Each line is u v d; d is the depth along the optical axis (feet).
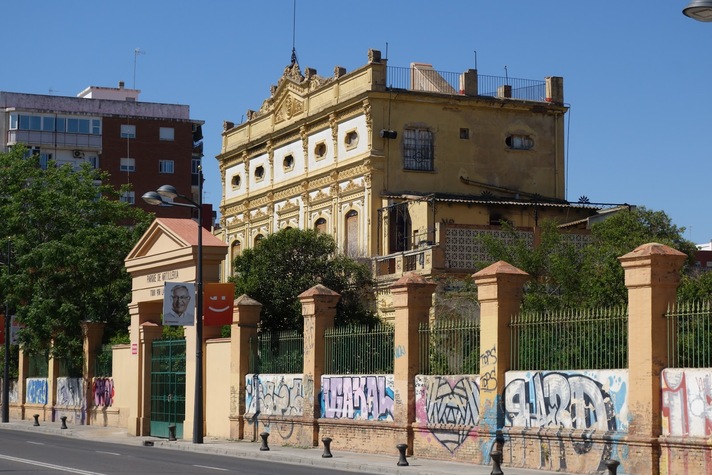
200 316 112.68
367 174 156.04
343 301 135.64
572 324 78.84
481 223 151.84
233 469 80.38
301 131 173.17
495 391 83.35
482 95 164.55
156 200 110.73
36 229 166.91
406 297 93.30
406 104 158.51
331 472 80.02
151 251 134.00
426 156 159.22
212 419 121.49
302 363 107.86
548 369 80.12
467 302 118.73
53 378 166.50
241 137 195.31
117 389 144.97
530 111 165.99
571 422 77.15
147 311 136.26
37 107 299.99
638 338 71.67
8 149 298.35
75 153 302.04
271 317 131.64
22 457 89.35
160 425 130.82
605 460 73.61
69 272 159.22
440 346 91.30
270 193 182.91
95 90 333.62
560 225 149.48
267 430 111.65
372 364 98.58
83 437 129.80
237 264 138.41
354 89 160.86
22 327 165.68
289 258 136.26
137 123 308.19
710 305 68.33
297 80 176.76
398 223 154.40
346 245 161.38
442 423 89.10
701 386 67.67
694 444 67.36
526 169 164.86
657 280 71.05
